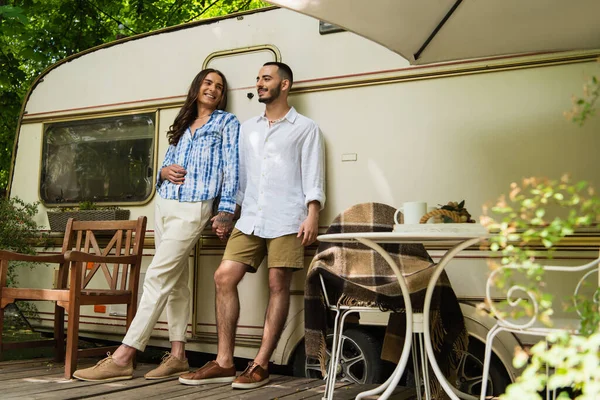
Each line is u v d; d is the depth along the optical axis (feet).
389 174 12.23
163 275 12.20
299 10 9.67
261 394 10.65
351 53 12.83
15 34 22.24
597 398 4.61
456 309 9.84
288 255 11.86
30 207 15.79
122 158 15.08
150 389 10.96
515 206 11.20
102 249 14.98
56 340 13.64
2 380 11.40
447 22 10.11
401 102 12.31
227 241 13.05
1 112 24.23
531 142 11.30
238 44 14.01
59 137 16.05
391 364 12.23
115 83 15.40
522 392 4.70
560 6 9.58
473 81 11.80
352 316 11.44
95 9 27.58
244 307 13.26
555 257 10.73
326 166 12.78
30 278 15.81
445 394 9.81
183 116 13.42
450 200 11.70
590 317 5.42
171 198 12.58
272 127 12.44
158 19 29.58
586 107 6.87
